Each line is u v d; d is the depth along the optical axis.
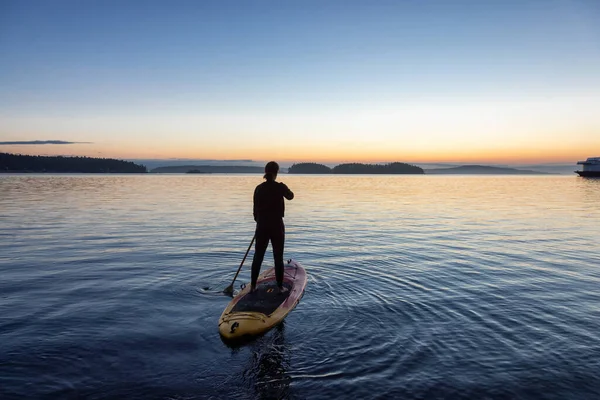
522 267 8.22
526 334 4.79
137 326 5.03
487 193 36.84
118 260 8.73
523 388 3.59
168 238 11.55
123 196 29.61
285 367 3.94
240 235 12.14
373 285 6.82
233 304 5.49
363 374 3.80
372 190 42.84
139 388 3.57
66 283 6.95
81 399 3.40
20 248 10.02
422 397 3.42
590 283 7.04
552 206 22.72
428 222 15.64
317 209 21.09
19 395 3.44
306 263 8.53
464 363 4.04
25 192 33.78
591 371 3.91
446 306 5.76
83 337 4.68
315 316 5.31
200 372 3.86
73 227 13.62
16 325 5.03
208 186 50.31
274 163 6.12
